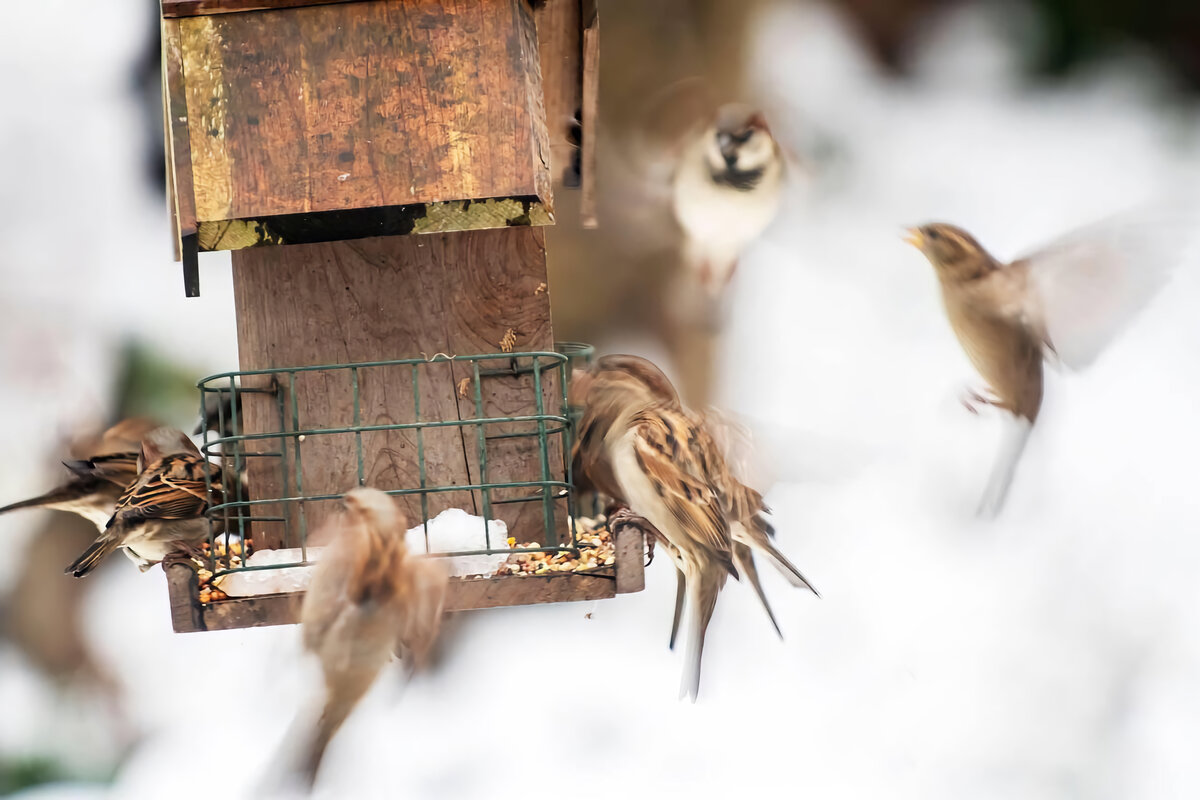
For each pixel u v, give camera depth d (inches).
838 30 594.9
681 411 357.1
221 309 467.2
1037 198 567.2
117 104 510.6
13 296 466.9
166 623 456.1
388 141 293.4
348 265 325.1
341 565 273.7
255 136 292.7
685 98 560.1
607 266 538.0
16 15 517.0
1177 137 571.5
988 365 389.4
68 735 438.9
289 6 300.2
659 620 479.2
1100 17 573.0
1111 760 473.4
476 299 326.6
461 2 302.5
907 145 579.8
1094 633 499.5
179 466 363.6
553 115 376.8
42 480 450.6
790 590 502.0
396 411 323.3
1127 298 382.0
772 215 547.2
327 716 269.7
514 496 323.3
